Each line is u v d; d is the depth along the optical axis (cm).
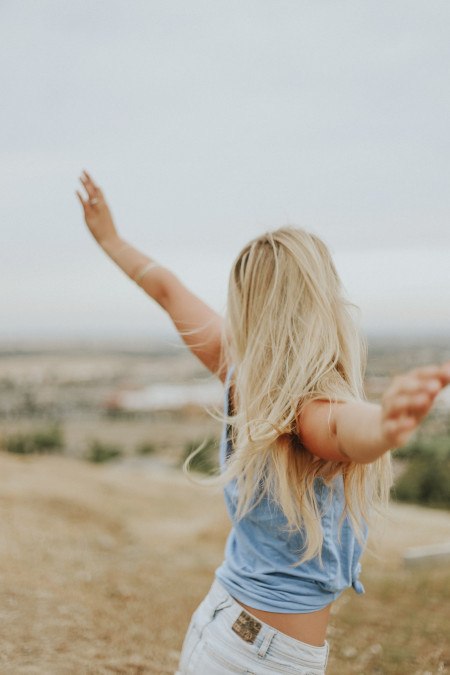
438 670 396
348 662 414
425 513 1188
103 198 240
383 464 184
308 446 157
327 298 170
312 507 169
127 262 236
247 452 167
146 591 545
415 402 107
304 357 162
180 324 222
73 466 1275
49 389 13212
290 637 173
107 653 401
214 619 180
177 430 6738
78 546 676
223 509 1027
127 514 916
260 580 176
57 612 459
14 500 820
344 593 566
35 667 370
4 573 540
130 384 12950
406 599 550
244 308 177
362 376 180
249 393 172
